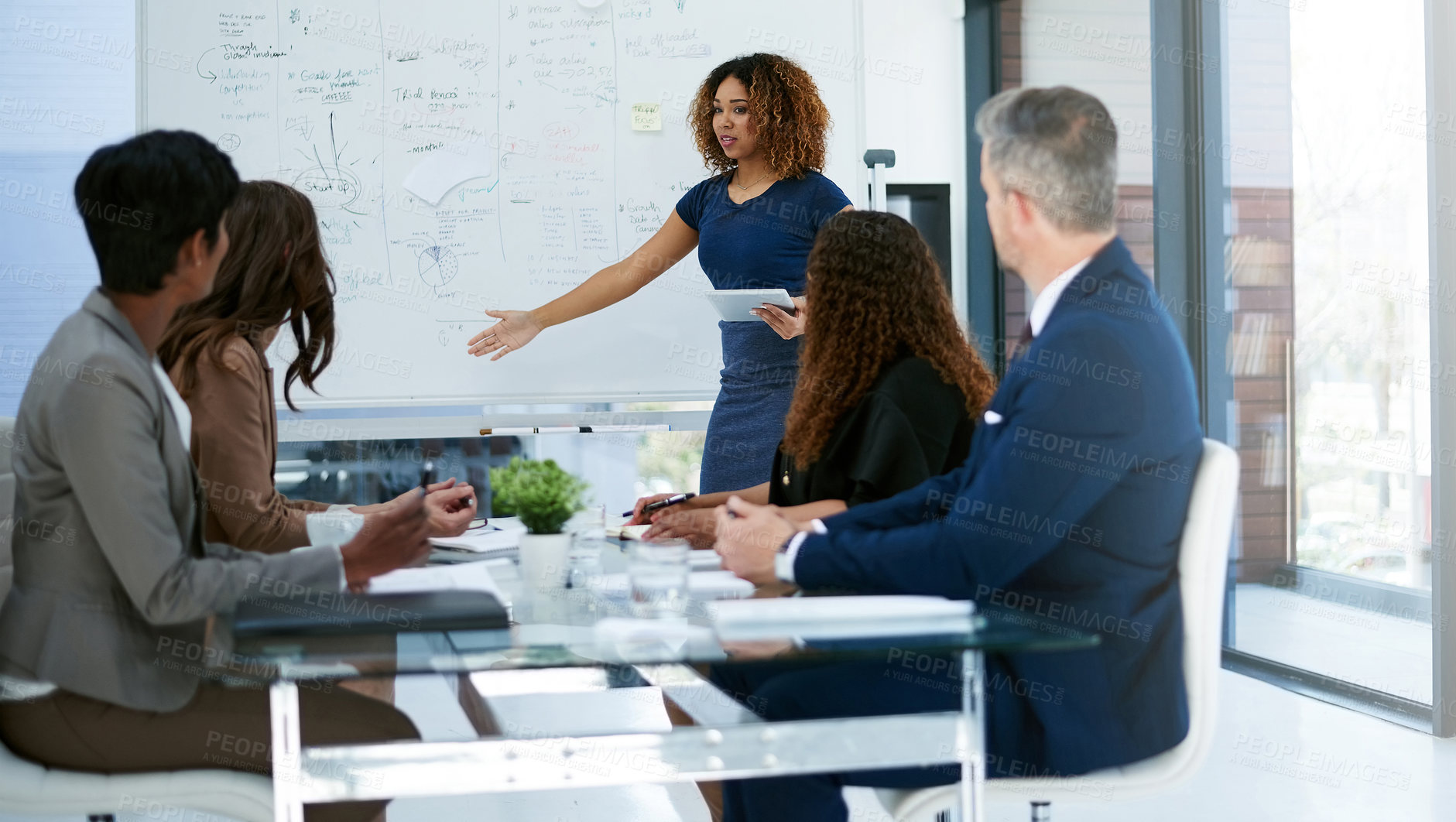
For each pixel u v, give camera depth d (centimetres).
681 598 127
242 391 164
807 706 137
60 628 128
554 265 334
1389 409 297
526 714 298
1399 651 298
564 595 131
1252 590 357
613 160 335
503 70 330
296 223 176
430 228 329
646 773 115
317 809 135
